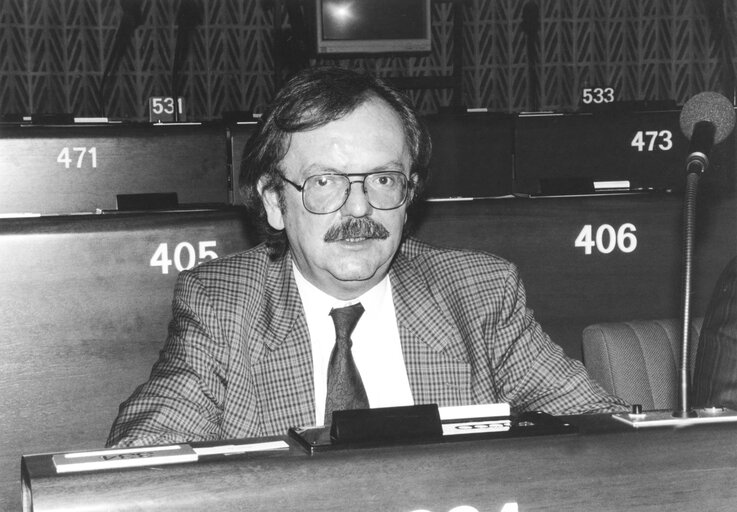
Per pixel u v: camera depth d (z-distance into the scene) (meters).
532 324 1.98
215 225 2.51
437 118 5.25
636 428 1.22
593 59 8.31
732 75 6.59
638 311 2.92
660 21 8.27
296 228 1.71
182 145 4.64
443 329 1.86
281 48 6.21
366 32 6.41
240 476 1.09
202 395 1.75
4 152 4.43
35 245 2.35
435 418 1.20
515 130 5.30
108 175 4.56
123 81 7.96
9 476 2.33
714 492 1.20
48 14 7.77
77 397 2.38
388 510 1.12
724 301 2.15
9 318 2.33
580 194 2.96
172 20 7.97
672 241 2.92
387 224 1.68
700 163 1.58
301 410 1.76
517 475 1.15
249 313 1.81
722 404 2.05
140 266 2.44
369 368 1.81
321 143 1.66
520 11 8.25
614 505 1.18
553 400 1.91
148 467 1.08
